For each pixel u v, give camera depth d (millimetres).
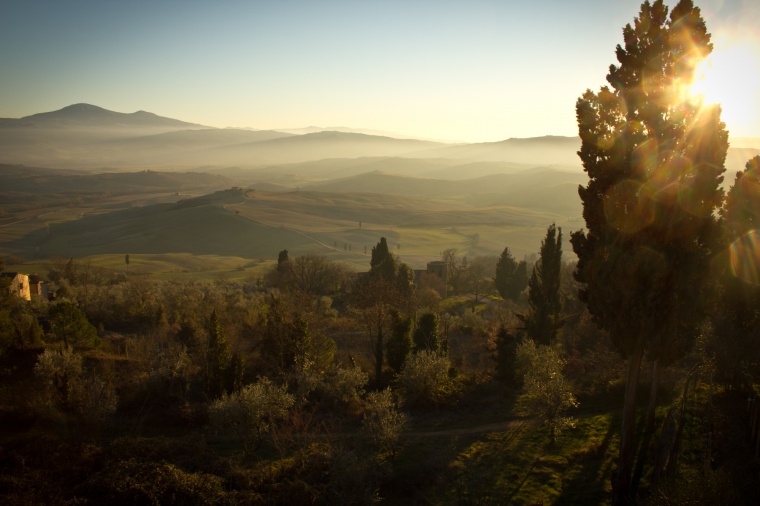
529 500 24562
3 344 38625
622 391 37281
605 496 24516
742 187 33969
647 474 25719
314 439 31094
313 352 41844
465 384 40844
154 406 35375
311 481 24734
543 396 30609
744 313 31891
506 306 75312
